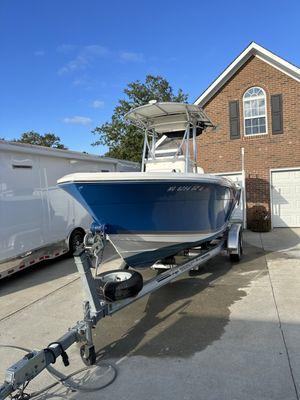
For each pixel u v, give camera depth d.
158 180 4.86
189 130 7.20
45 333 4.68
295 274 6.70
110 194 4.75
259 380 3.33
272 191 13.88
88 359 3.76
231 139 14.28
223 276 6.84
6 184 6.87
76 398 3.24
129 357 3.92
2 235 6.72
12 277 7.69
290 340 4.06
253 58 13.90
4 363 3.95
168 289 6.17
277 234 12.03
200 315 4.96
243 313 4.93
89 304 3.93
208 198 5.94
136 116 6.86
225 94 14.33
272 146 13.75
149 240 5.38
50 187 8.16
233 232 7.82
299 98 13.30
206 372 3.53
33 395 3.28
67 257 9.27
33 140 44.47
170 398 3.15
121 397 3.21
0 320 5.18
